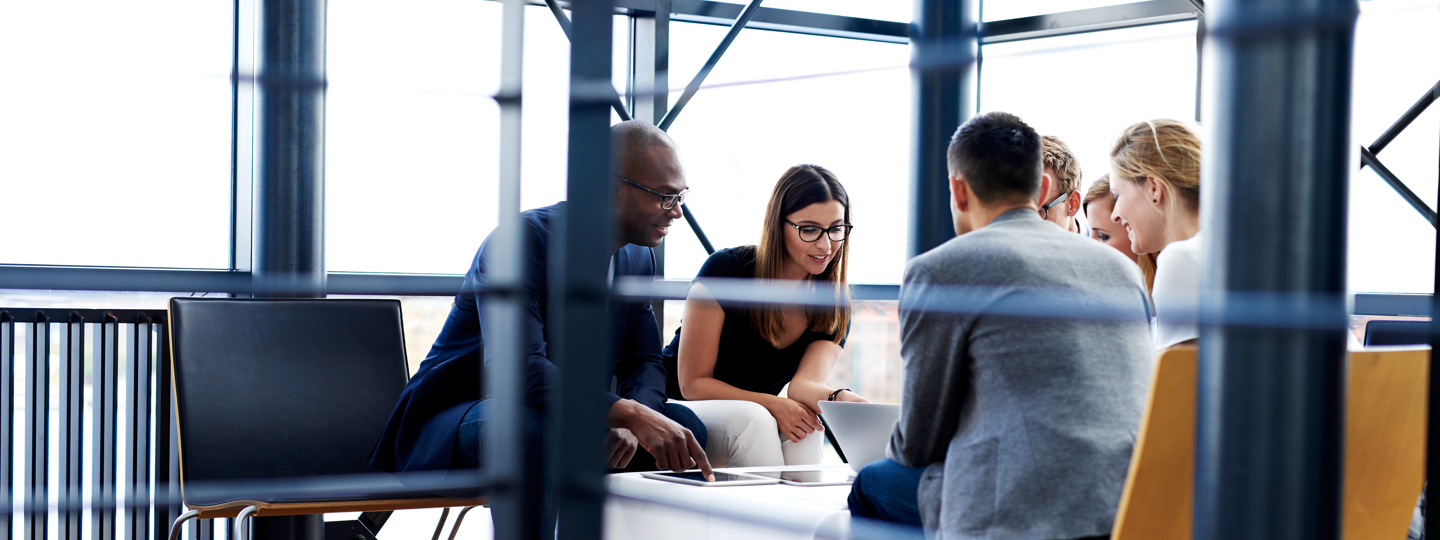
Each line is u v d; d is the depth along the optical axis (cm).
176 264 244
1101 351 112
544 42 260
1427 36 252
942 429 118
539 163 244
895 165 293
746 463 174
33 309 203
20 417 205
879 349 288
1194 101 265
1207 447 50
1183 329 122
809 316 202
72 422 204
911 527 117
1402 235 262
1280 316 47
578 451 66
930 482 116
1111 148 155
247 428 181
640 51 274
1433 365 57
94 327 209
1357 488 114
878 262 294
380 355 200
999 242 116
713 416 177
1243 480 49
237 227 248
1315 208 47
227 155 248
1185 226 145
